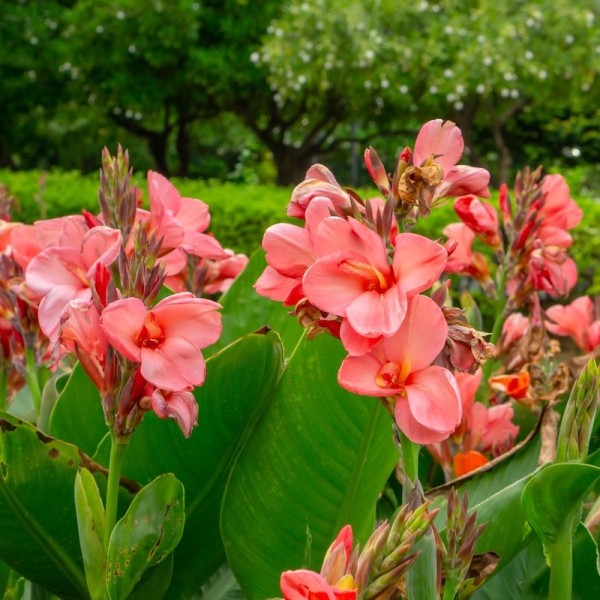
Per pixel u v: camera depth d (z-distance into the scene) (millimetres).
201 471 1500
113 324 1130
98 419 1650
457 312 1104
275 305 1977
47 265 1333
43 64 19547
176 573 1551
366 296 1062
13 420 1281
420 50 15258
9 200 2414
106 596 1253
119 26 17688
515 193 2088
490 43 14609
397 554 966
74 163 26484
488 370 2053
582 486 1170
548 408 1496
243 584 1484
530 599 1502
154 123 22922
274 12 18047
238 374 1427
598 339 2264
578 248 7227
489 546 1315
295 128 22844
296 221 2461
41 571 1442
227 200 8922
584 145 21375
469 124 17359
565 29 15023
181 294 1181
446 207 7633
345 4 15422
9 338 1867
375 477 1441
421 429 1049
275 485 1442
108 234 1307
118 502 1382
